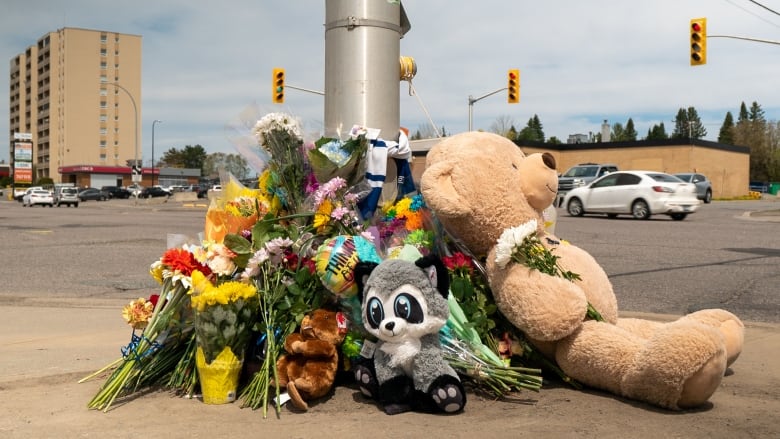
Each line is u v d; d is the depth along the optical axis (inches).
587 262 149.6
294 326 139.3
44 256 473.7
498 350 143.6
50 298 301.0
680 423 121.6
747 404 133.8
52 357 185.0
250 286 135.9
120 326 233.6
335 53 187.9
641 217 794.2
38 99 5201.8
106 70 4894.2
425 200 145.6
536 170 144.3
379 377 127.6
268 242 140.9
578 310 132.4
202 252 141.6
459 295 140.8
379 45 186.4
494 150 145.4
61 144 4884.4
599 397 137.1
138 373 143.2
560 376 143.9
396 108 191.6
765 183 3189.0
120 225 826.2
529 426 119.6
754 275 339.6
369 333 134.1
